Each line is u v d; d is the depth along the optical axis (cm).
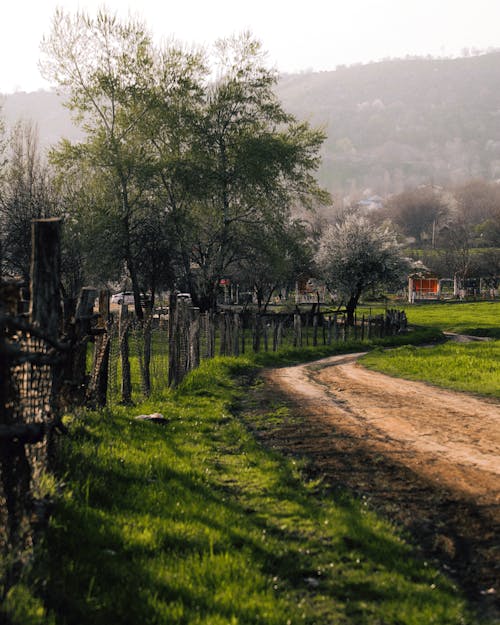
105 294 1199
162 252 4647
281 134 4953
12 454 507
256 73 4653
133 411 1265
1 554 482
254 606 485
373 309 8669
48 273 602
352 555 595
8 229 3725
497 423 1241
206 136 4600
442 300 10369
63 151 4212
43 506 557
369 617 486
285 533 650
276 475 845
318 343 3862
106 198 4347
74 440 881
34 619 429
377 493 790
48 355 569
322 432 1166
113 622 461
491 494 776
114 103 4409
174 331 1662
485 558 596
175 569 538
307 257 5428
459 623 471
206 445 1021
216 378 1864
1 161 3853
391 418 1305
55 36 4181
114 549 576
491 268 12044
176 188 4647
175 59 4450
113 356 1380
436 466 912
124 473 789
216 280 4909
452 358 2491
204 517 661
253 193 4672
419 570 565
